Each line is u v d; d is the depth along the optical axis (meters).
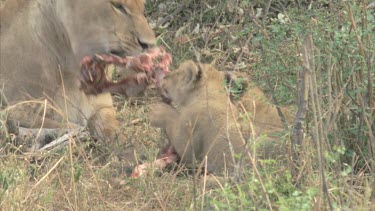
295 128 9.70
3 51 12.74
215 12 15.62
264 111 10.93
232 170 10.42
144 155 11.66
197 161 10.90
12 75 12.69
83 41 11.93
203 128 10.75
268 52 11.14
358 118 10.50
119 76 12.65
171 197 10.13
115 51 11.84
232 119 10.66
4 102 12.63
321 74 10.56
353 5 10.84
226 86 10.74
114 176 10.95
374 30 11.19
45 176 9.88
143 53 11.81
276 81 11.14
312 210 8.57
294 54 11.00
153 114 11.34
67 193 10.20
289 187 9.09
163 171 10.94
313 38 10.64
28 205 9.65
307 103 9.80
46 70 12.59
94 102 12.84
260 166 9.89
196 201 9.37
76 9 11.91
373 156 9.98
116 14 11.78
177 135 11.01
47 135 12.05
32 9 12.52
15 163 10.62
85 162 11.12
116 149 11.77
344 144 10.37
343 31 10.53
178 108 11.16
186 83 11.13
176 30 15.77
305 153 9.59
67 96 12.74
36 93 12.65
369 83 10.32
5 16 12.88
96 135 12.61
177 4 15.99
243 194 8.48
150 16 16.06
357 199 8.98
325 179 8.53
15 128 12.03
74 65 12.52
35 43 12.54
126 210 10.06
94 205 10.15
